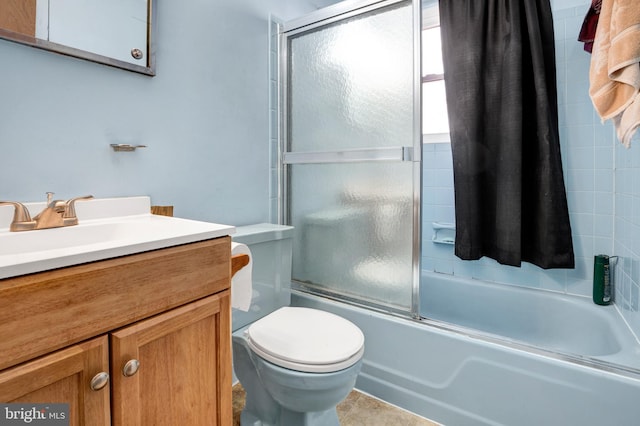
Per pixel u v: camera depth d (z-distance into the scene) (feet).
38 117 3.29
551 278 6.32
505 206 5.39
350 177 5.43
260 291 4.88
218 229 2.90
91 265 2.04
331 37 5.57
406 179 4.86
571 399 3.71
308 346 3.61
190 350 2.62
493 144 5.54
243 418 4.39
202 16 4.83
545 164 5.32
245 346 4.27
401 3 4.83
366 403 4.88
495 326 6.54
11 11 3.06
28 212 2.90
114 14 3.79
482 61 5.41
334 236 5.64
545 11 5.30
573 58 6.04
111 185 3.85
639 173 4.60
